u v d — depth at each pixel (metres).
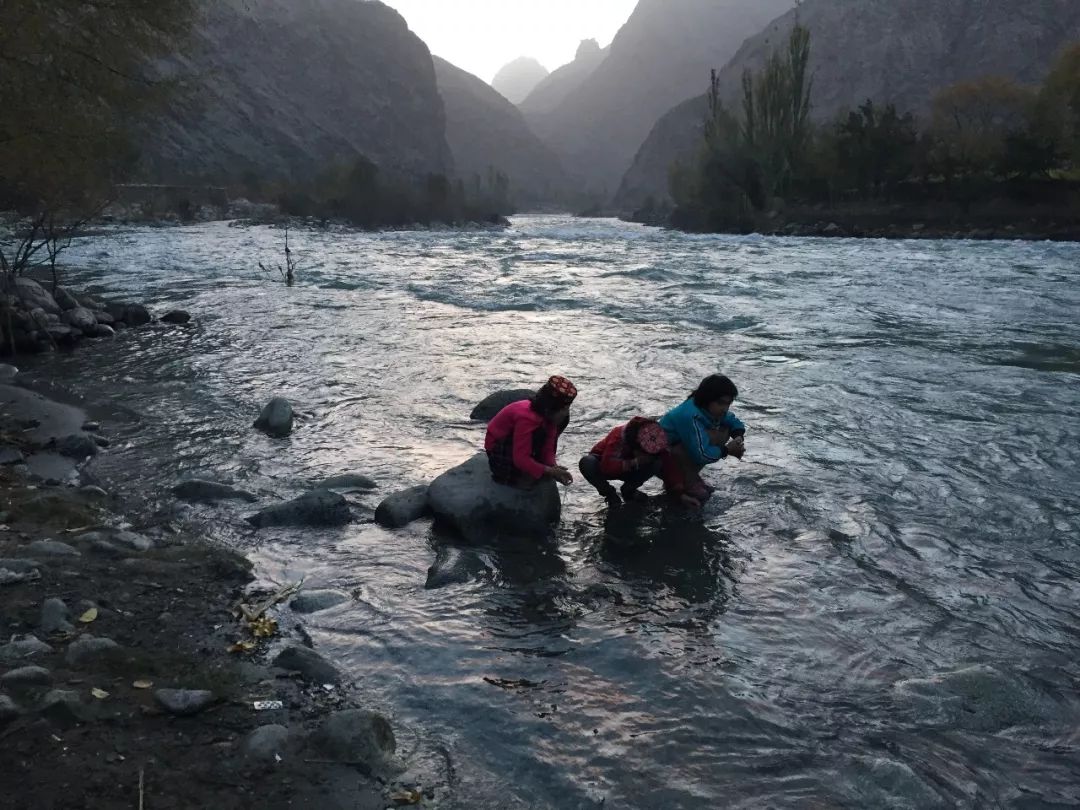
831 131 77.25
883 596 4.05
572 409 7.70
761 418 7.41
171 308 15.09
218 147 131.62
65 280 20.39
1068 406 7.72
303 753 2.78
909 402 7.93
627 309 14.48
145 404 7.98
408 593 4.11
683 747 2.86
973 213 53.84
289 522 5.03
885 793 2.63
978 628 3.73
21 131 9.44
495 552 4.61
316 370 9.52
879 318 13.45
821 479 5.80
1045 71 158.38
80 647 3.35
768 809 2.55
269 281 20.31
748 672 3.36
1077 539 4.73
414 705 3.13
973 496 5.43
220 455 6.39
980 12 173.25
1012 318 13.51
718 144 76.12
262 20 164.75
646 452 5.11
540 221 139.75
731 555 4.55
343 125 169.88
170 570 4.25
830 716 3.06
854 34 185.75
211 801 2.51
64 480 5.79
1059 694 3.21
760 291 17.53
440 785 2.66
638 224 114.75
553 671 3.37
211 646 3.53
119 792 2.52
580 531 4.94
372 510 5.28
